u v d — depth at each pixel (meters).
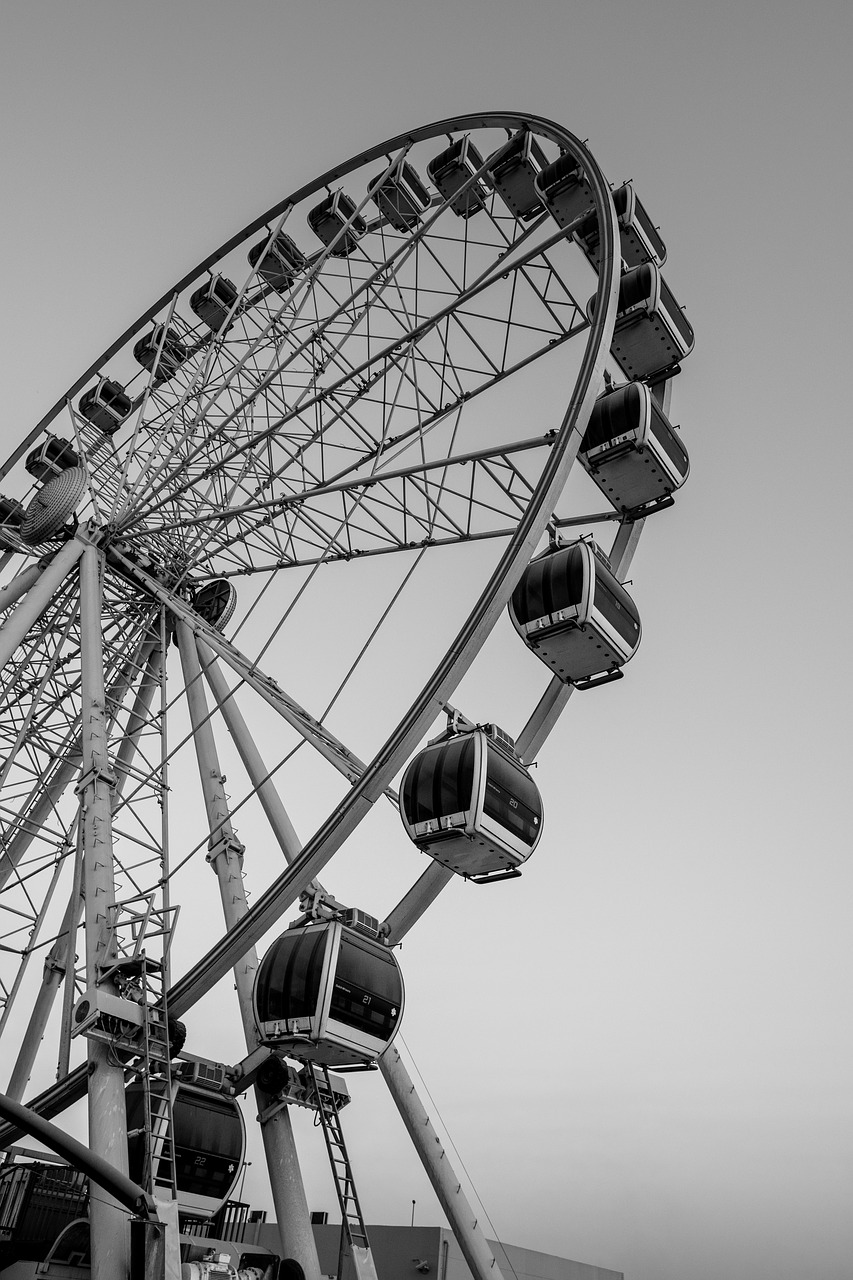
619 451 23.03
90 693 24.55
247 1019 23.66
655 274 24.94
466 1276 32.94
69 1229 20.25
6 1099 15.19
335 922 20.64
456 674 18.25
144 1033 19.84
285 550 27.55
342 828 18.55
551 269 23.28
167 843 22.94
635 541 24.41
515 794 20.38
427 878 21.45
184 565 30.06
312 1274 21.28
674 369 25.92
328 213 32.25
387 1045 20.83
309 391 26.28
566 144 25.88
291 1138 22.64
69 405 34.03
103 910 20.84
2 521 32.69
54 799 29.08
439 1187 20.59
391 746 18.22
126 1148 18.80
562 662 22.39
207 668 27.92
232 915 24.48
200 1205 22.05
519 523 19.28
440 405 24.38
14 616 26.45
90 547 28.44
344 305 26.50
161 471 28.30
